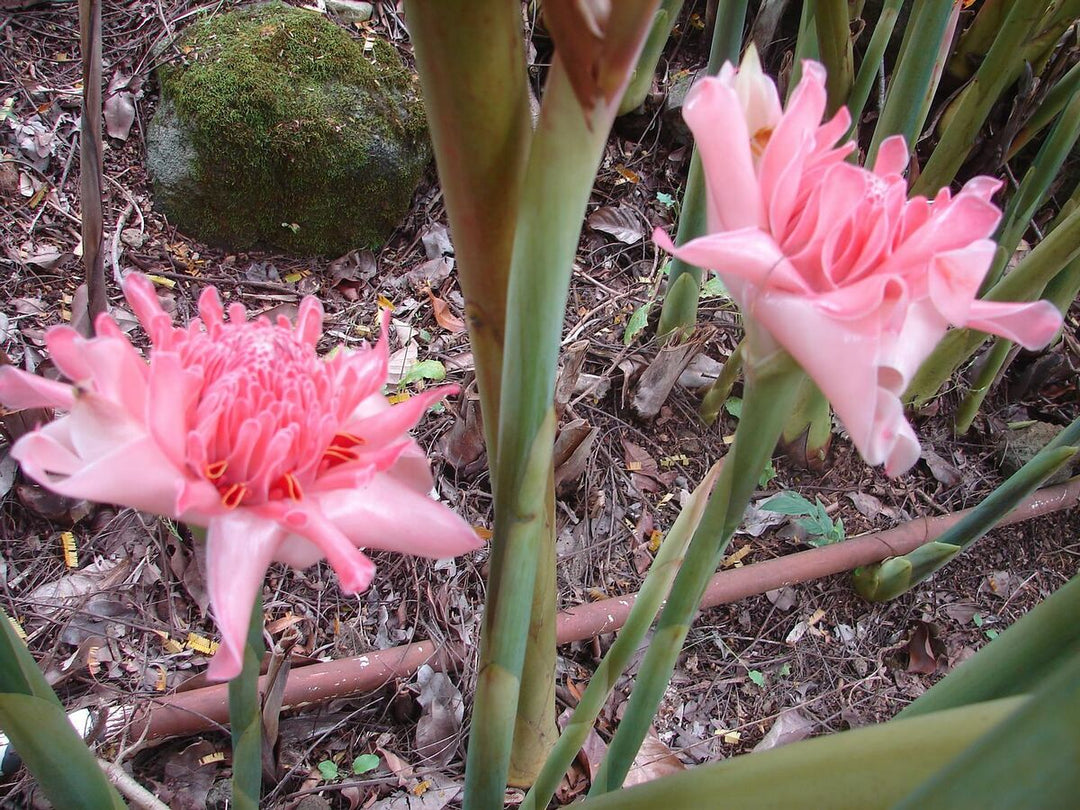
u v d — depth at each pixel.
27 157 0.96
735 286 0.25
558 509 0.83
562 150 0.22
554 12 0.20
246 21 1.00
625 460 0.89
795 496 0.80
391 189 1.01
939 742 0.21
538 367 0.27
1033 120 0.85
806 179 0.25
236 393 0.26
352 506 0.27
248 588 0.25
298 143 0.94
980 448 0.96
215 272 0.98
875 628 0.81
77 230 0.94
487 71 0.23
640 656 0.76
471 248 0.28
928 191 0.70
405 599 0.75
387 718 0.68
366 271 1.03
